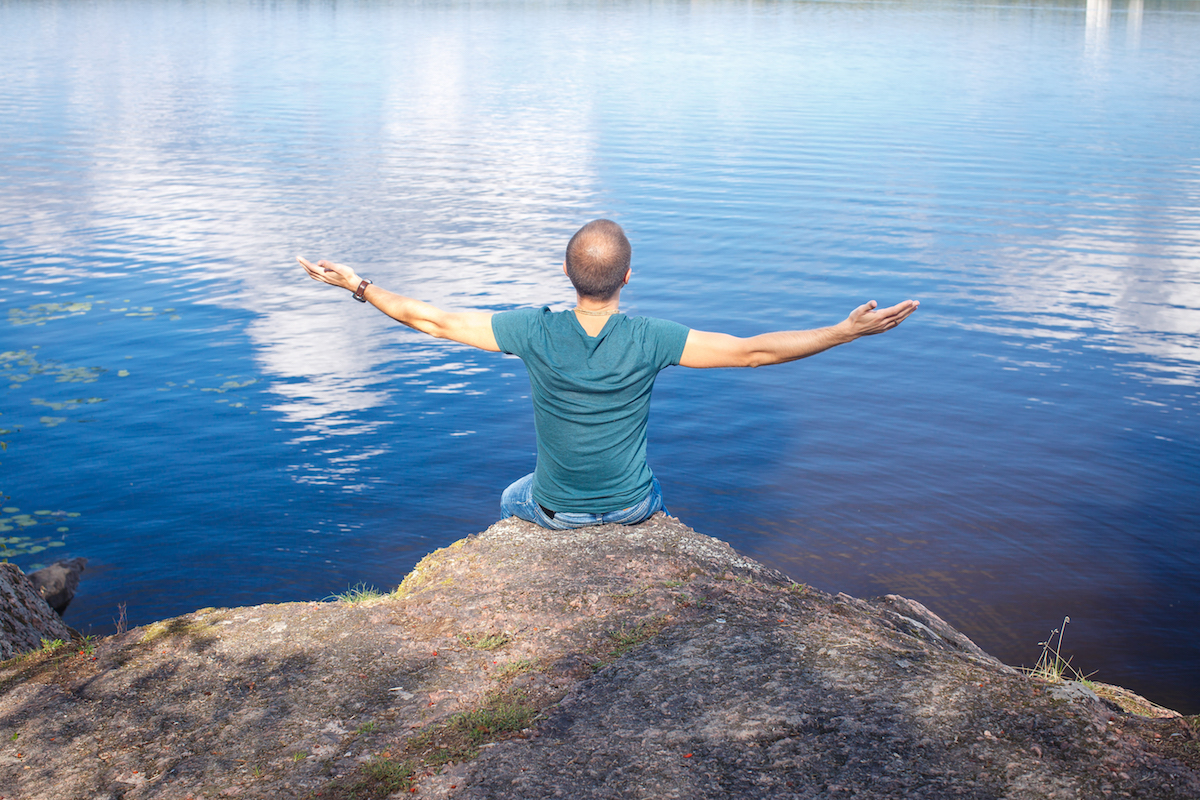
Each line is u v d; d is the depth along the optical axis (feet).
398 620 11.48
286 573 29.96
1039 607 28.76
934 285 63.31
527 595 11.62
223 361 48.65
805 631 10.54
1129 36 276.62
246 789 8.51
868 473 37.86
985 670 9.82
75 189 87.66
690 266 67.26
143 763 9.11
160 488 35.24
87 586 28.99
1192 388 46.85
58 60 201.57
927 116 138.10
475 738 8.94
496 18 355.77
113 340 51.21
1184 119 134.21
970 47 246.88
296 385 45.80
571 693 9.58
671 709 9.10
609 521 13.16
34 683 10.80
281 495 35.04
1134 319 56.90
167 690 10.39
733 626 10.64
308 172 98.89
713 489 36.55
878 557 31.76
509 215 81.25
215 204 83.51
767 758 8.25
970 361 50.49
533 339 11.77
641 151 113.19
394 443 39.83
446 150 113.39
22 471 36.19
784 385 47.39
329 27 308.81
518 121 136.15
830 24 327.88
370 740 9.12
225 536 32.07
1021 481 37.06
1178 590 29.58
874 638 10.47
